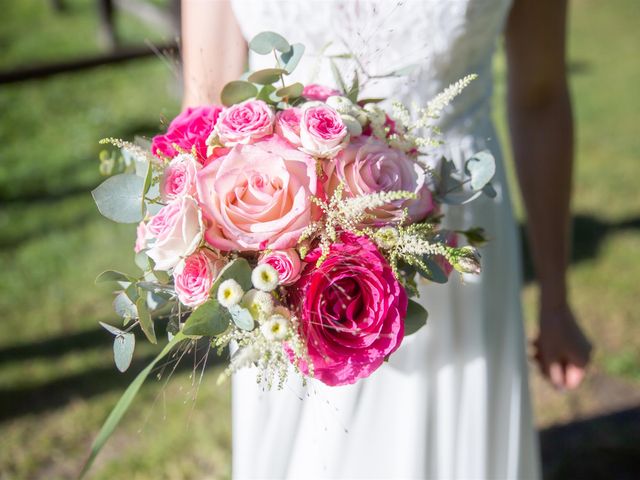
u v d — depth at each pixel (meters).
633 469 2.48
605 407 2.73
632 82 5.74
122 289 1.12
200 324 0.89
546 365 1.66
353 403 1.35
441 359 1.38
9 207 4.20
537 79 1.50
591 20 7.44
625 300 3.24
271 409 1.38
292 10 1.22
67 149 4.91
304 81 1.28
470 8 1.23
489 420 1.44
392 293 0.90
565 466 2.50
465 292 1.37
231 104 1.04
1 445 2.60
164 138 1.01
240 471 1.47
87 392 2.82
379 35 1.23
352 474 1.39
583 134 4.89
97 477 2.45
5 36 7.37
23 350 3.06
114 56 4.68
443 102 1.04
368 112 1.02
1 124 5.34
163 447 2.55
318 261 0.87
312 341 0.89
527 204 1.60
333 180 0.94
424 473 1.40
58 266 3.62
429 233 1.01
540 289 1.65
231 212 0.87
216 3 1.23
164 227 0.90
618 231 3.76
